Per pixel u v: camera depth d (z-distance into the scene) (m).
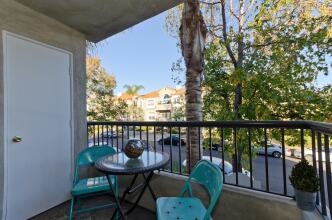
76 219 2.25
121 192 2.69
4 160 2.03
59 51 2.65
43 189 2.40
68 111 2.74
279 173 7.94
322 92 5.56
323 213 1.44
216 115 6.52
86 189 1.96
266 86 5.54
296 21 5.52
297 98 5.45
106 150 2.47
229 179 3.38
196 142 3.17
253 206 1.74
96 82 9.64
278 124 1.69
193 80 3.42
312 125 1.49
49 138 2.49
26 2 2.21
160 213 1.46
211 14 7.00
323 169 1.49
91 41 3.32
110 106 9.73
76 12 2.44
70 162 2.74
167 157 1.93
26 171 2.22
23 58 2.24
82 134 2.93
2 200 2.00
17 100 2.16
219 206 1.92
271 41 5.52
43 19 2.46
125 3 2.32
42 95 2.42
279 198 1.65
